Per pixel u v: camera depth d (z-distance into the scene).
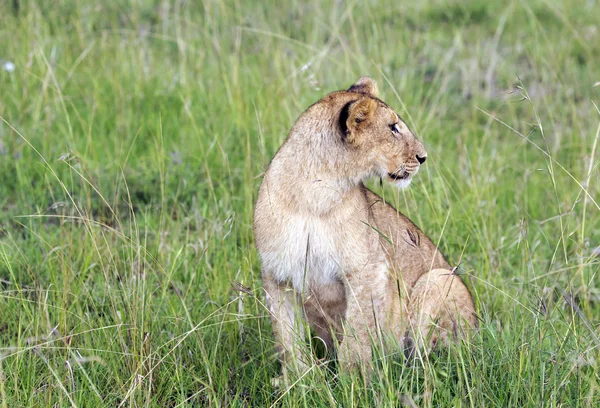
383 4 20.38
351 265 8.16
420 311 8.52
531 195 12.30
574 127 13.89
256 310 8.73
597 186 11.34
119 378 7.60
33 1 16.98
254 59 16.31
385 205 8.98
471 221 10.80
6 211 11.45
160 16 18.55
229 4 18.70
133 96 14.51
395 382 7.50
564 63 17.83
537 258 10.39
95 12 18.20
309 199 8.02
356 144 8.06
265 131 12.87
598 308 9.39
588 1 21.08
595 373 7.07
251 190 10.72
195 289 9.39
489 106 16.09
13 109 13.78
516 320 8.01
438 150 12.95
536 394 7.12
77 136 13.05
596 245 10.80
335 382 7.75
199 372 7.96
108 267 8.66
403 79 15.67
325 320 8.71
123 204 11.82
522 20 20.19
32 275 8.89
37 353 7.61
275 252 8.12
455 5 20.91
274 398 7.81
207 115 13.90
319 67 14.96
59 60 15.37
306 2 19.92
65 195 11.59
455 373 7.71
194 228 11.24
